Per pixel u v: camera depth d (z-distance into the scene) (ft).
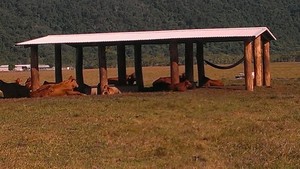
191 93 93.45
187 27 568.41
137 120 59.47
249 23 588.91
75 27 544.62
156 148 43.34
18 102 85.20
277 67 264.72
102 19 561.43
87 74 248.32
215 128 52.75
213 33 98.89
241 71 236.22
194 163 38.09
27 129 54.90
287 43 545.85
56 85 96.58
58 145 45.44
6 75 277.03
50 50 467.93
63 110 70.44
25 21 529.04
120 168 36.50
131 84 113.91
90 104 77.00
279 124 54.80
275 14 615.16
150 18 584.40
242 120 58.18
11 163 38.27
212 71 240.32
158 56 445.78
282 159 38.27
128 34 106.01
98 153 41.91
